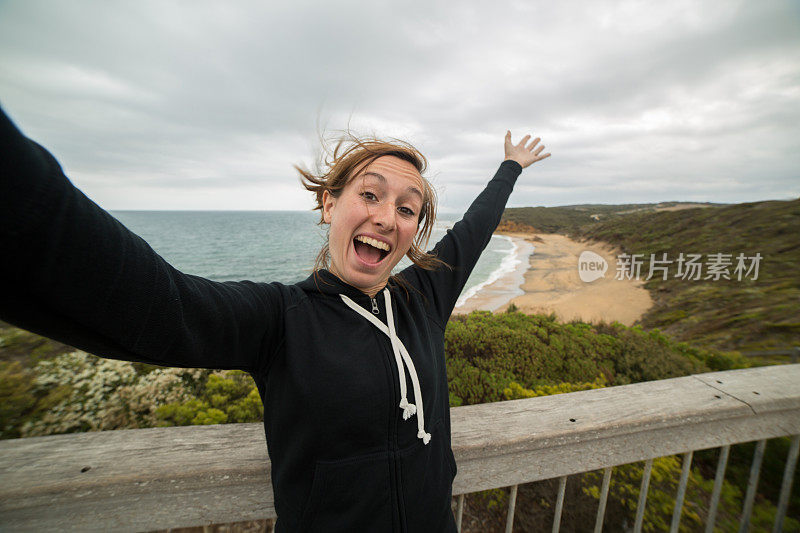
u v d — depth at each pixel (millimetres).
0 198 365
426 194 1177
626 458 1405
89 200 497
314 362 758
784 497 1747
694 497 2613
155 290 527
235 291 730
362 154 921
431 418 951
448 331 5859
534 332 6426
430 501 900
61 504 964
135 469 1004
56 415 2789
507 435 1231
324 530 775
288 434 758
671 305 18672
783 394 1551
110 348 517
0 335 4504
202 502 1050
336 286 912
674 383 1646
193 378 3457
